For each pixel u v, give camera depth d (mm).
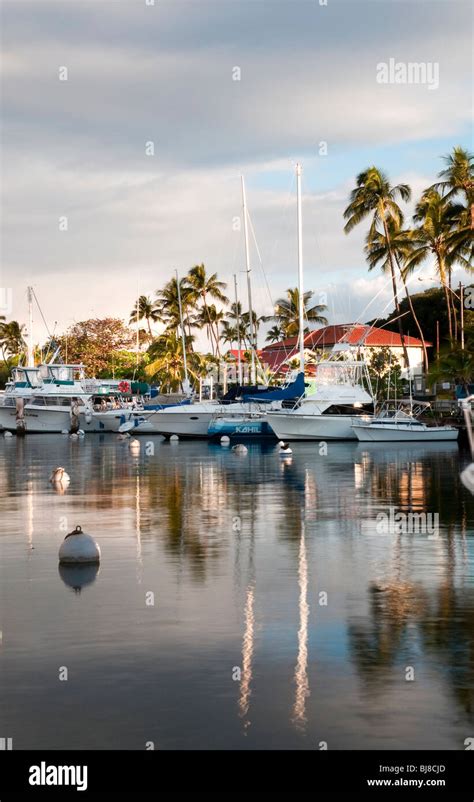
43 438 78750
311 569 17828
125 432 79688
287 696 10656
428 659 11969
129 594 15711
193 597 15469
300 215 66750
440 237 78125
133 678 11281
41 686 11039
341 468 42781
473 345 72938
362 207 82812
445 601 15148
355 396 66125
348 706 10352
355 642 12758
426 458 48906
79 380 91312
